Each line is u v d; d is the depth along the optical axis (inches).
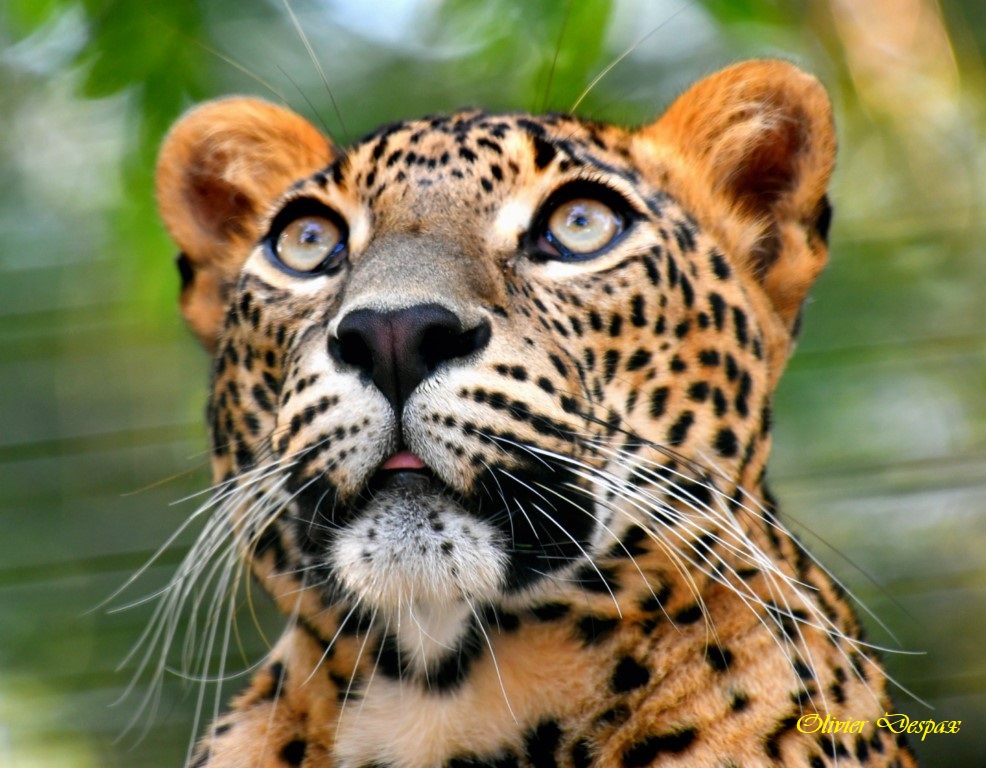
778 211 313.9
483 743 268.4
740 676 265.0
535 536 258.5
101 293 502.9
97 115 479.8
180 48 426.3
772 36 462.6
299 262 291.1
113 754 483.5
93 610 455.5
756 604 270.7
